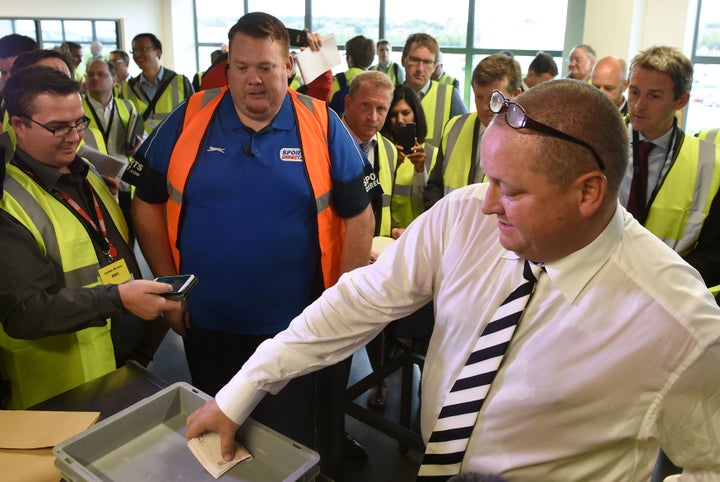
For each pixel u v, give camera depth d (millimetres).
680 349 758
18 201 1313
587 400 813
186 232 1603
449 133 2381
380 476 2148
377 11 7711
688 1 4902
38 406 1134
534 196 717
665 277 785
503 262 891
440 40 7449
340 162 1628
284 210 1562
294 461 899
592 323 799
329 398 1819
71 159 1425
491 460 895
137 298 1280
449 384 958
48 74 1350
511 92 2143
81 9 7934
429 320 1870
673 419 797
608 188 729
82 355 1400
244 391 941
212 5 9008
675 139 1896
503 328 863
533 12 6895
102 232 1510
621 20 5012
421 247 996
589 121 685
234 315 1629
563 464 869
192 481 877
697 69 5273
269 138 1549
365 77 2225
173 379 2756
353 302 996
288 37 1543
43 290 1271
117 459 917
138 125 3979
